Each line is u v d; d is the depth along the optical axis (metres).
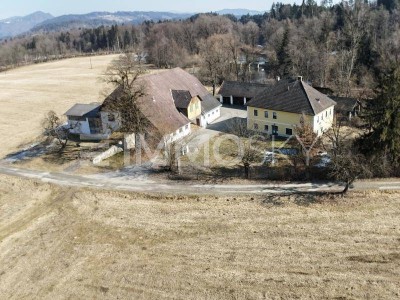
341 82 89.56
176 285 33.34
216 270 34.88
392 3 157.88
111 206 45.75
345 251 36.69
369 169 48.44
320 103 64.69
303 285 32.72
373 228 39.91
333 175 47.81
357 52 99.50
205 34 172.50
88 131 67.56
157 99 66.25
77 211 45.12
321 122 65.12
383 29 122.56
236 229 40.69
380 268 34.31
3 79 132.75
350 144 52.09
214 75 102.56
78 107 69.94
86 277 34.72
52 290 33.38
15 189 50.81
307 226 40.69
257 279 33.59
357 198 45.28
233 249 37.62
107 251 38.09
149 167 54.94
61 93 107.38
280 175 50.78
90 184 50.84
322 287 32.38
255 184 49.34
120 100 60.47
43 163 57.94
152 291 32.81
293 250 37.09
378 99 48.97
